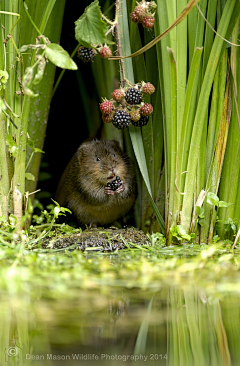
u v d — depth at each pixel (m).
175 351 3.33
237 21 6.85
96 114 10.95
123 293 4.66
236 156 7.38
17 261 5.24
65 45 10.64
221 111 7.21
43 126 8.82
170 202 7.21
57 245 7.30
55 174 12.45
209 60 6.75
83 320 3.87
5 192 6.95
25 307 4.10
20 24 6.95
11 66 6.79
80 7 10.25
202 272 5.25
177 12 6.69
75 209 9.19
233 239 7.57
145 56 7.98
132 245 7.41
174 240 7.29
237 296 4.58
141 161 7.56
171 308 4.21
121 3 7.29
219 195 7.56
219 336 3.62
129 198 8.64
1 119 6.77
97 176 8.43
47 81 8.55
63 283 4.75
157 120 8.14
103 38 6.43
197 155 7.04
